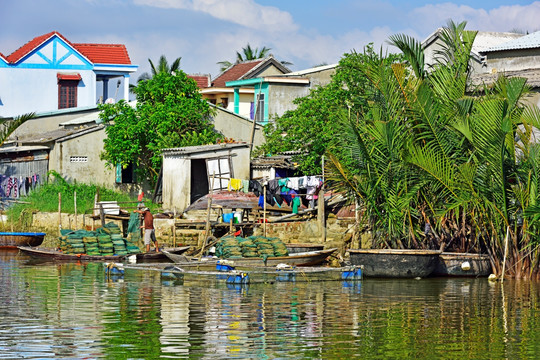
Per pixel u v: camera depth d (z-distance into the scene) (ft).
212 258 108.27
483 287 92.38
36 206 161.58
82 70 232.94
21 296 81.30
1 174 175.83
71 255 124.98
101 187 176.55
